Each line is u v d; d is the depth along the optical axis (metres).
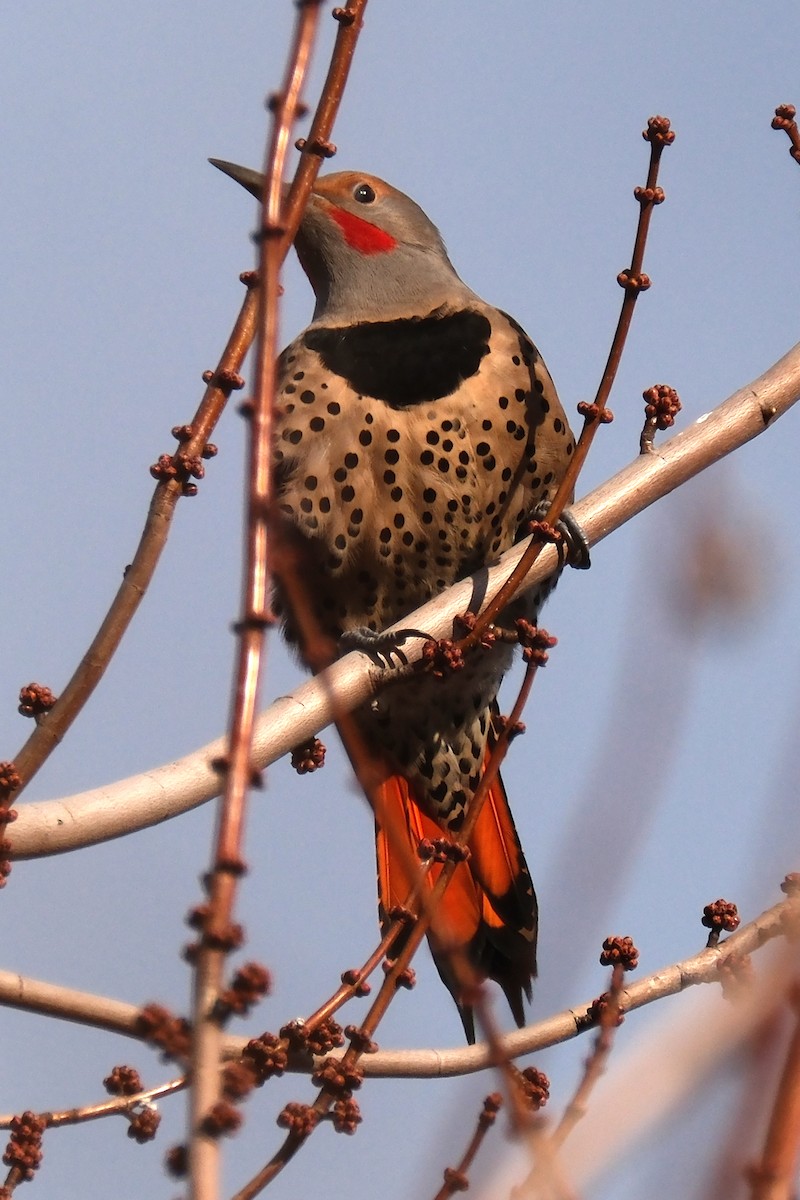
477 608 9.55
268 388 5.39
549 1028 7.50
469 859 11.02
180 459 7.50
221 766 4.84
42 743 7.23
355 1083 6.66
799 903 4.82
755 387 9.61
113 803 7.46
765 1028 4.29
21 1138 6.98
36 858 7.31
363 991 7.22
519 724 7.78
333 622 12.10
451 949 5.22
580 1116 6.11
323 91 7.52
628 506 9.55
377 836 10.91
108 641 7.34
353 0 7.67
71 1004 7.23
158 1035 5.76
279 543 5.92
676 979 7.56
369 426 11.67
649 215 8.38
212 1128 4.30
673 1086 4.55
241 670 4.93
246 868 4.62
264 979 4.53
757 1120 3.98
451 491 11.70
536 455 11.96
